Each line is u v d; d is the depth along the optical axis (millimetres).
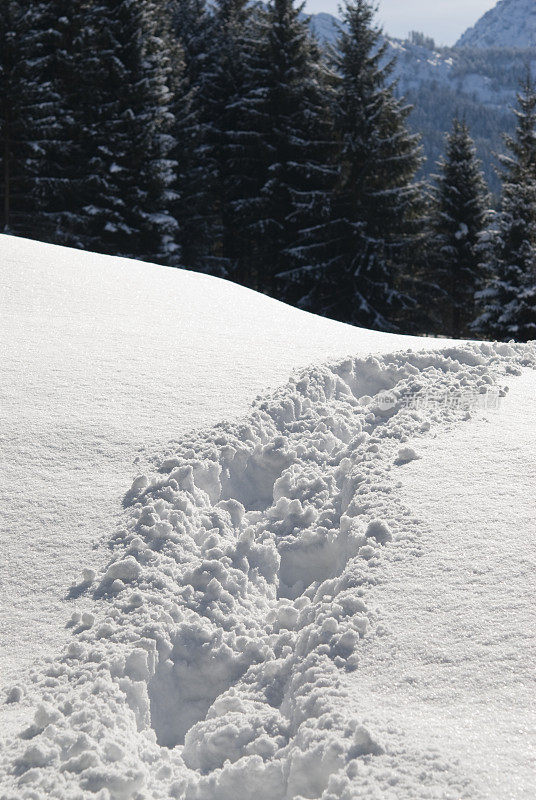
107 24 27391
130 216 27406
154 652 3189
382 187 28594
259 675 3133
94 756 2547
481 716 2504
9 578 3660
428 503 3992
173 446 4855
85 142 27500
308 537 4152
